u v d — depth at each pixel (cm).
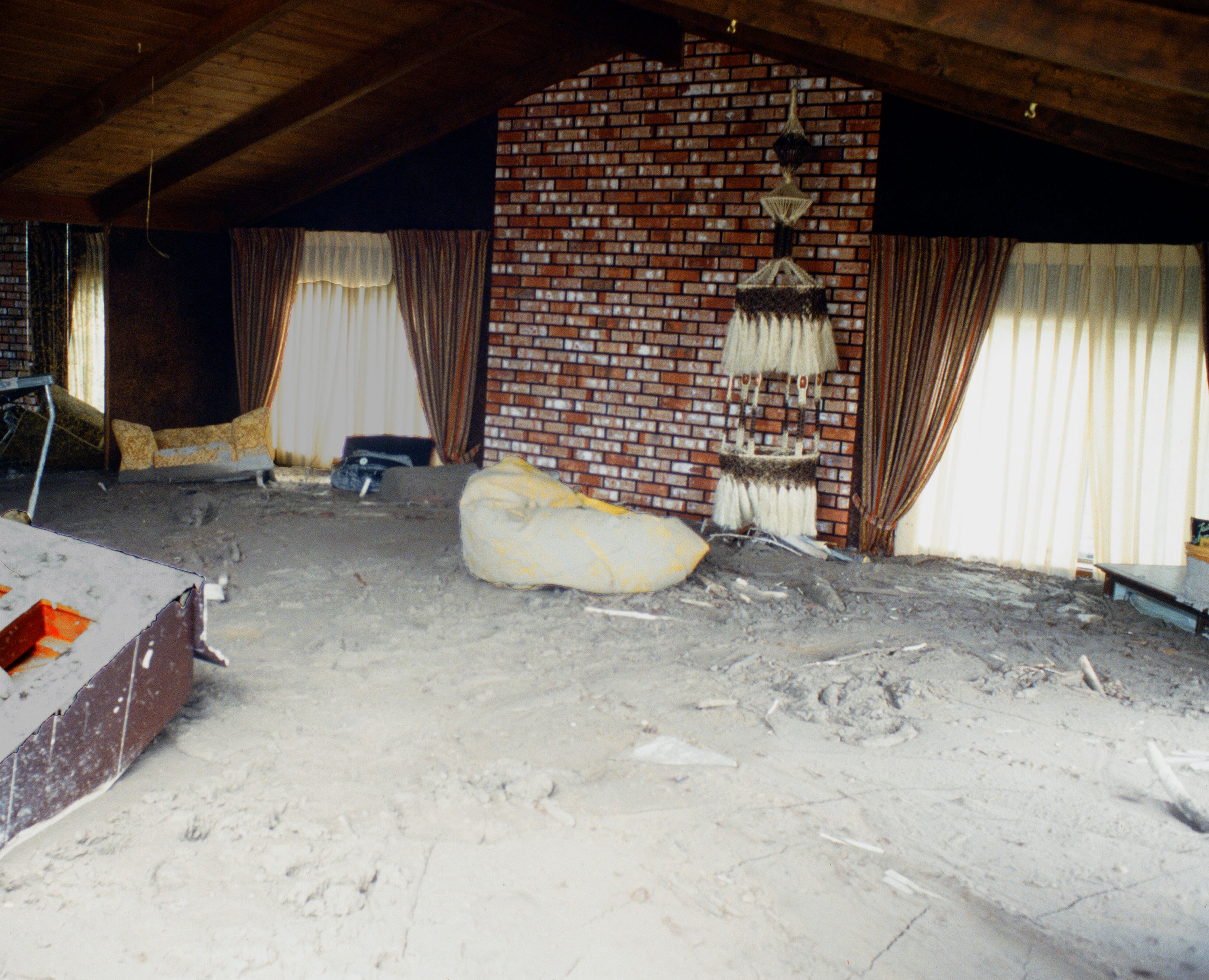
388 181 766
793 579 535
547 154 684
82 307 847
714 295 640
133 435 726
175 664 291
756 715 346
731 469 592
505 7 529
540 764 302
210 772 285
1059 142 518
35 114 604
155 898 223
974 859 256
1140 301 543
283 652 390
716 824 269
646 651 411
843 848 259
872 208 588
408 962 206
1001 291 573
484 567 486
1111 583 527
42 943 207
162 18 522
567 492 541
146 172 718
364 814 264
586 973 205
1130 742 334
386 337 791
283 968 202
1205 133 370
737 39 558
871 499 609
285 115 650
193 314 820
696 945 216
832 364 577
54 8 502
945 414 586
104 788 267
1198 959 218
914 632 450
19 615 270
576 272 685
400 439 776
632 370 674
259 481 743
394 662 385
